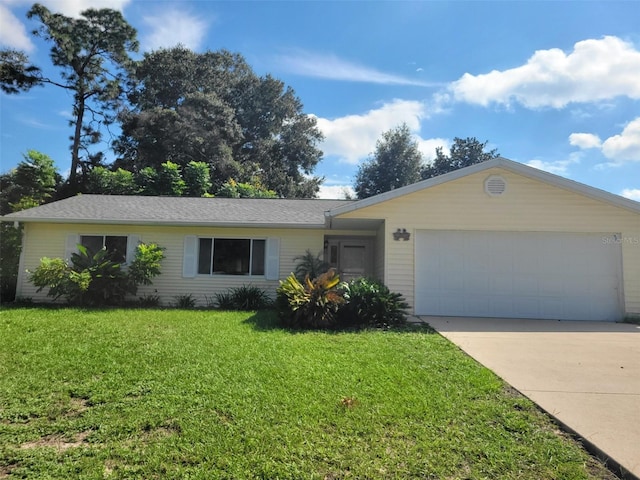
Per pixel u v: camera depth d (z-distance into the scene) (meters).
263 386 4.40
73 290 11.54
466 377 4.83
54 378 4.68
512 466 2.86
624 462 2.84
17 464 2.86
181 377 4.71
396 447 3.10
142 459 2.91
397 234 10.74
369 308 8.75
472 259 10.69
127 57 34.53
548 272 10.58
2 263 12.84
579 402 4.05
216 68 41.50
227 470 2.77
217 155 33.56
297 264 12.78
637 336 7.85
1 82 29.16
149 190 27.17
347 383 4.54
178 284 12.76
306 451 3.01
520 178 10.69
